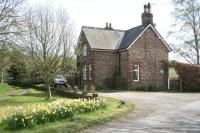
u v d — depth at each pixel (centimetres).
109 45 4141
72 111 1560
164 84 4047
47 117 1427
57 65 2873
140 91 3666
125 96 2812
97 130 1294
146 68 3978
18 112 1355
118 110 1816
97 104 1803
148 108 1945
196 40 4953
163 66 4062
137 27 4231
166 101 2361
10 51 2214
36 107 1512
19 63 2441
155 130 1269
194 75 3684
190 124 1401
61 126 1341
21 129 1293
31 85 4819
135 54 3931
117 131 1262
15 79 5159
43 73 2797
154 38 4056
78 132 1265
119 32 4453
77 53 3262
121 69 4034
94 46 4022
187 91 3684
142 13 4119
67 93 3095
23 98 2895
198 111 1809
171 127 1331
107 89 3947
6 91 3962
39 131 1255
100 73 4034
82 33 4341
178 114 1698
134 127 1340
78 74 4191
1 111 1861
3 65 2273
